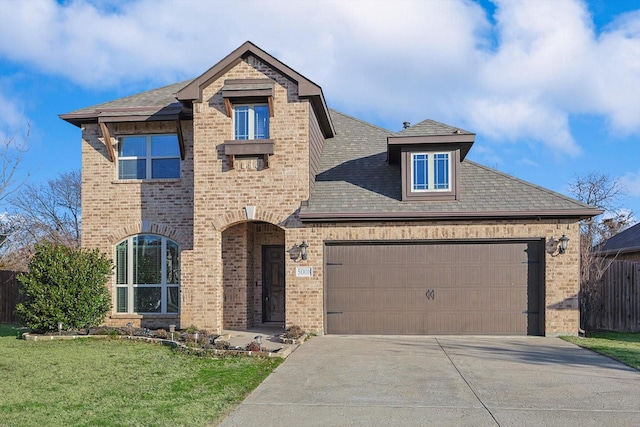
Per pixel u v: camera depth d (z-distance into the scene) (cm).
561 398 787
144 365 1008
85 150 1619
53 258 1412
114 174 1611
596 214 1349
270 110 1451
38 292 1375
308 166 1448
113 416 692
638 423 676
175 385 857
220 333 1428
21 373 942
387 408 741
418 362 1048
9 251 3019
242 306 1570
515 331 1390
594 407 743
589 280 1555
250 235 1627
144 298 1589
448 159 1448
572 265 1370
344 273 1434
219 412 718
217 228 1461
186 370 966
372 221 1416
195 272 1462
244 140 1444
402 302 1419
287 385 866
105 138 1580
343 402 770
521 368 991
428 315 1411
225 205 1462
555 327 1368
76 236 3788
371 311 1423
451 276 1411
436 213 1382
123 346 1218
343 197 1477
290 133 1450
